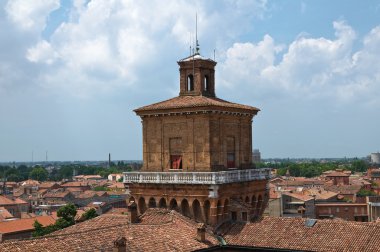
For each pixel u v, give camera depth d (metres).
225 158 64.88
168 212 60.53
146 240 51.12
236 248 56.84
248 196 66.19
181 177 61.78
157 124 66.12
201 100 64.00
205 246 54.31
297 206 176.25
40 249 44.25
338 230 54.75
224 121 64.94
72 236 48.22
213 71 70.88
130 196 66.38
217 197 59.69
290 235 56.03
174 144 64.88
